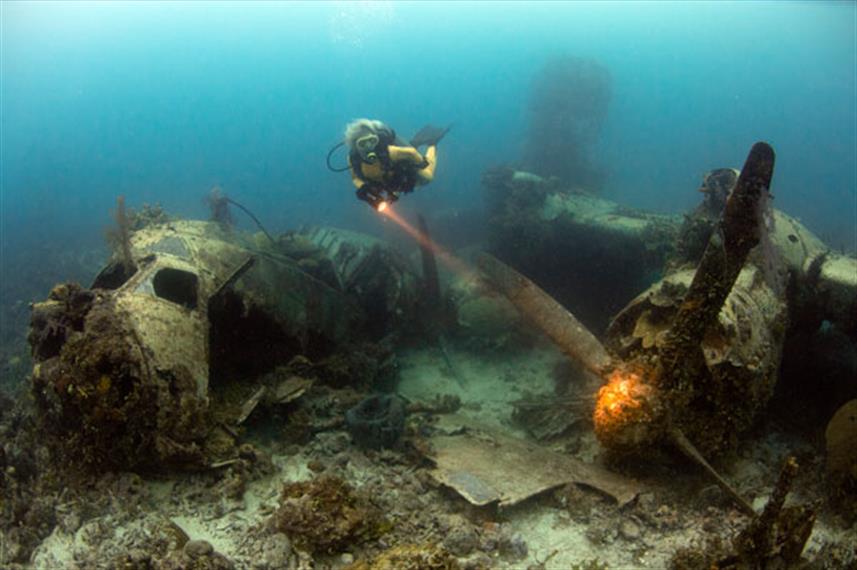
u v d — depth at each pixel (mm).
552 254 11055
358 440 5930
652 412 4770
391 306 9320
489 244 12688
